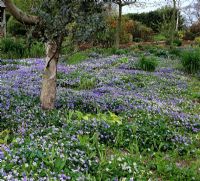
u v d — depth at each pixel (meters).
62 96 3.88
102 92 4.86
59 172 1.95
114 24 13.25
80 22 2.81
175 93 5.29
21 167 1.91
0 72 5.97
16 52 8.80
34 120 2.90
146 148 2.79
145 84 5.72
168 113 3.81
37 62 7.53
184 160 2.74
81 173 1.99
